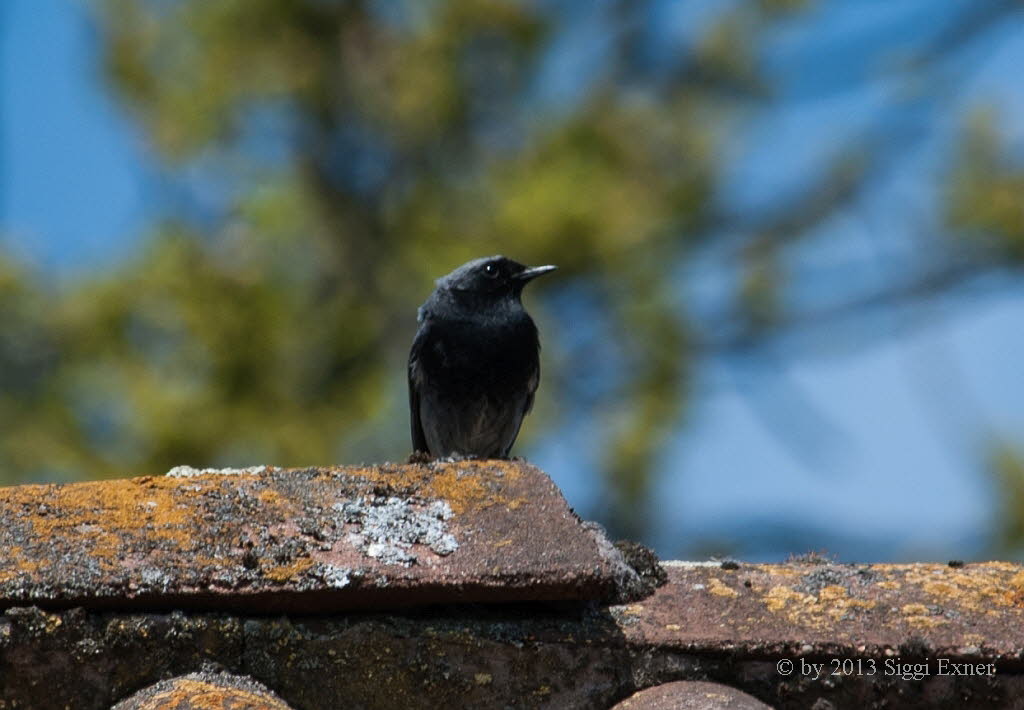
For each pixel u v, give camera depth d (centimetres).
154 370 1395
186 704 452
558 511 515
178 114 1561
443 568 488
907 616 514
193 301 1405
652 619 508
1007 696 496
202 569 484
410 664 484
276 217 1505
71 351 1384
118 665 473
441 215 1581
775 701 495
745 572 539
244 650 479
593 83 1658
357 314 1517
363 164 1636
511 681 488
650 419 1492
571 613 505
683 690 480
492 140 1650
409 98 1623
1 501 511
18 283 1378
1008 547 1374
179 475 554
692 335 1530
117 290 1395
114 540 493
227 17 1602
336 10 1619
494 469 541
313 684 480
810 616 512
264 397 1416
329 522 508
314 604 485
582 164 1493
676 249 1551
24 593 472
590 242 1392
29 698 470
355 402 1421
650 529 1515
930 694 496
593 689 490
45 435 1338
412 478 538
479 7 1623
